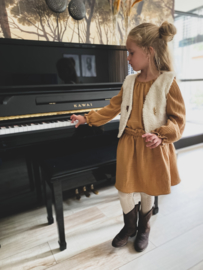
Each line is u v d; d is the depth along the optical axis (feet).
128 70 6.14
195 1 9.82
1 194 5.09
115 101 3.91
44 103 4.66
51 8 5.55
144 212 4.05
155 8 7.61
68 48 5.18
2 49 4.57
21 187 5.32
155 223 4.83
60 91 4.89
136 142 3.46
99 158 4.39
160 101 3.19
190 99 11.53
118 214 5.30
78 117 4.21
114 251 4.08
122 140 3.66
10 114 4.31
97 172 4.24
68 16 6.07
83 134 4.84
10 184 5.14
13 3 5.33
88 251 4.12
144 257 3.89
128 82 3.53
